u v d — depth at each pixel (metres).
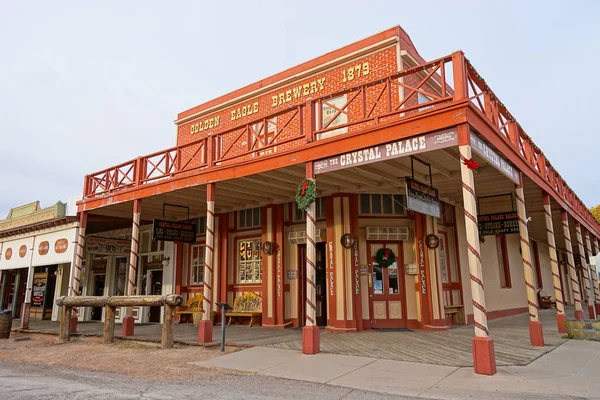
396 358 7.61
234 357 8.15
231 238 14.31
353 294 11.40
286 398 5.34
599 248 22.20
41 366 8.19
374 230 11.93
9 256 17.88
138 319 16.06
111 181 13.54
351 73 12.55
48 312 20.00
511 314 16.58
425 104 7.46
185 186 11.02
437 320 11.37
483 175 9.75
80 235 13.98
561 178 13.06
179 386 6.09
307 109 9.14
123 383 6.34
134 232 12.07
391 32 11.80
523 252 9.16
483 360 6.31
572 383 5.82
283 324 12.50
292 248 13.05
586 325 9.77
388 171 9.79
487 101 8.27
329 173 9.67
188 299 14.91
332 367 7.08
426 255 11.79
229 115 15.69
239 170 9.91
